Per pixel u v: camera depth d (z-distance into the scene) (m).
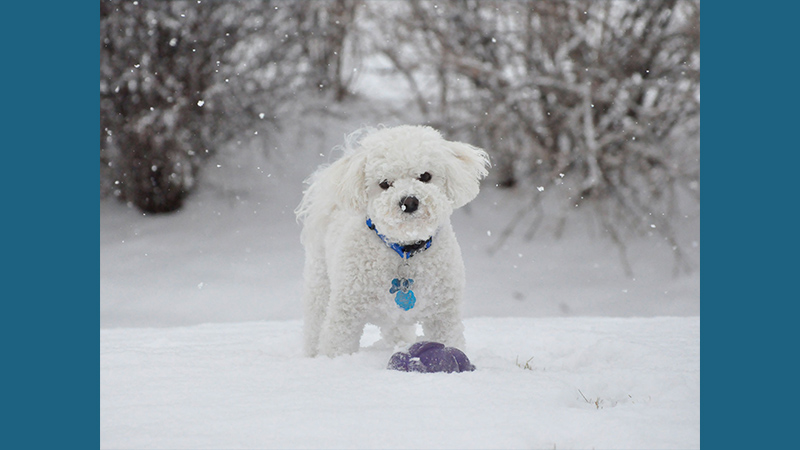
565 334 4.74
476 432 2.24
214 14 13.78
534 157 13.07
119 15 13.05
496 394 2.66
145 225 14.27
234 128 14.25
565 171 13.17
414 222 3.50
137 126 12.79
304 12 14.66
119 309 10.84
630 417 2.41
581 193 12.45
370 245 3.66
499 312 11.05
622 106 12.55
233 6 13.90
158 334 5.27
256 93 14.29
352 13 15.12
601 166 12.66
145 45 13.20
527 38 13.34
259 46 14.59
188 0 13.45
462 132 13.84
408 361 3.15
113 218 14.46
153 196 14.55
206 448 2.15
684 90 12.85
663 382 2.99
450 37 13.76
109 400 2.70
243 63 14.16
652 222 13.41
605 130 13.02
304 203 4.50
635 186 13.78
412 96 15.85
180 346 4.40
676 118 12.80
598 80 12.83
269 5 14.16
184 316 10.51
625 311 11.09
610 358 3.87
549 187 13.57
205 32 13.52
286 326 5.79
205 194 15.12
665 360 3.55
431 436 2.22
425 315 3.71
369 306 3.72
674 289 11.85
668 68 13.13
